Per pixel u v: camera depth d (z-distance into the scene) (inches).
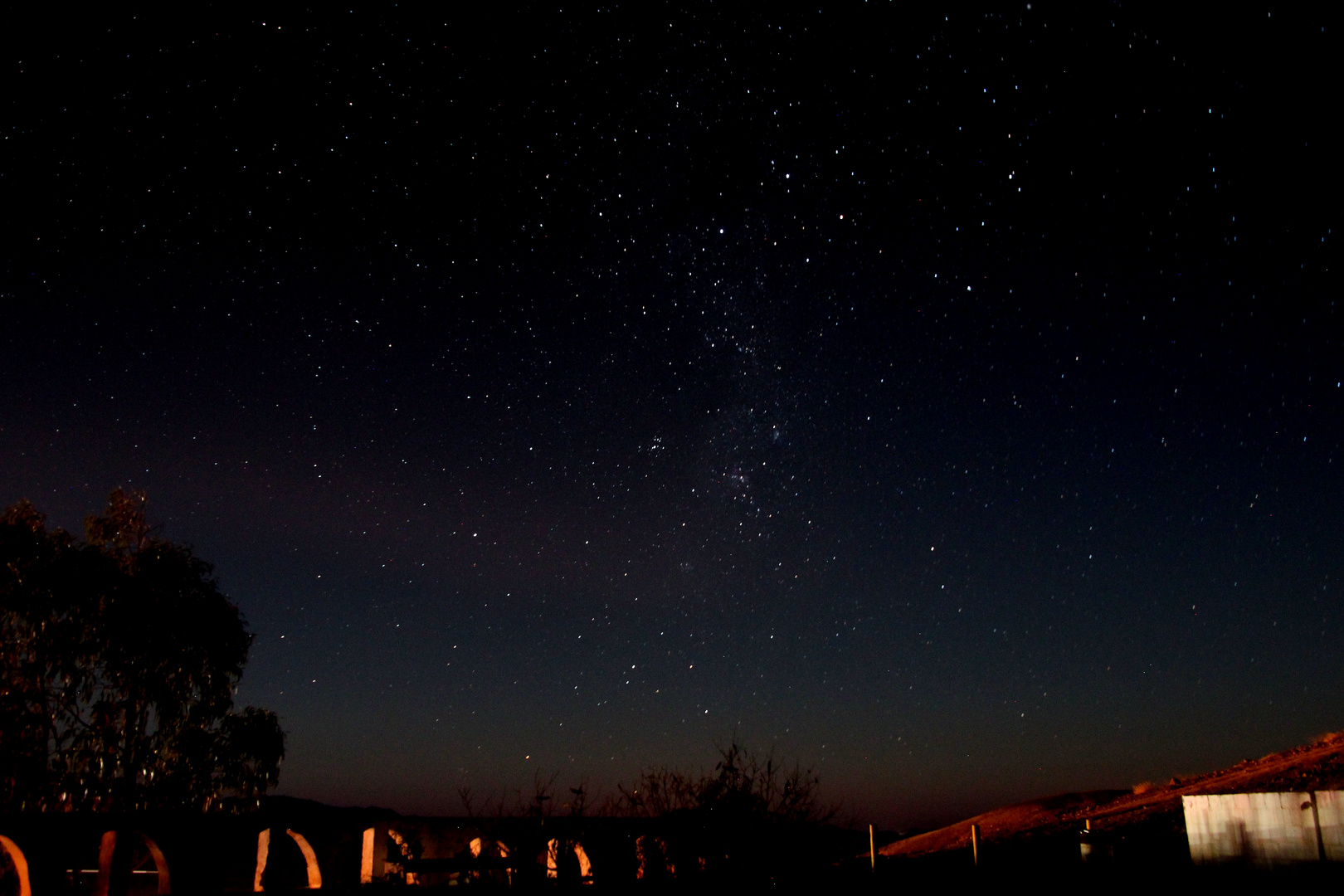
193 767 692.1
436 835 369.7
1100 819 698.8
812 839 355.6
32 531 692.1
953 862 431.2
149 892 385.7
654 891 320.2
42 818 281.7
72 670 677.3
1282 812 319.3
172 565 733.9
